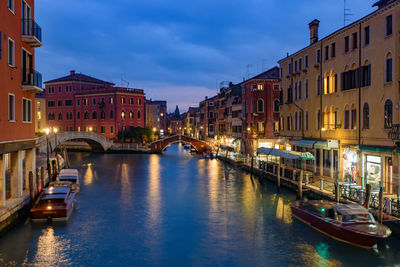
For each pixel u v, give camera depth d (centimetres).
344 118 2341
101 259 1399
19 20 1792
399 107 1784
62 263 1358
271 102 4409
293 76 3219
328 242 1537
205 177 3469
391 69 1858
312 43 2928
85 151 6688
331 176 2516
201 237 1644
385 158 1889
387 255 1390
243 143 4856
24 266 1325
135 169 4119
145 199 2430
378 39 1967
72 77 7631
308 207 1762
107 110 7000
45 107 8031
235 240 1600
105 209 2141
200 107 9012
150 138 7006
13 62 1705
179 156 5978
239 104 5144
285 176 2775
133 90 7212
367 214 1523
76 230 1727
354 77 2217
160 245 1550
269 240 1589
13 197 1833
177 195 2562
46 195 1895
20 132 1806
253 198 2423
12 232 1645
